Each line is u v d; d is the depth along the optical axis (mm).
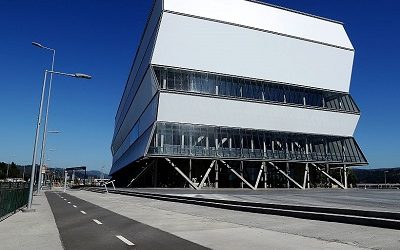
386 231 10500
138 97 70750
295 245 9055
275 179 62625
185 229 12328
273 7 68938
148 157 51906
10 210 18719
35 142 22016
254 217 15469
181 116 54594
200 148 54438
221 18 60688
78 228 13102
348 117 68188
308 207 14875
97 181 126938
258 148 58594
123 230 12367
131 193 39844
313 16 72562
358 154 67062
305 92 66312
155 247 9125
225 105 57656
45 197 39781
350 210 12836
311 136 64125
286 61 65438
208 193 38156
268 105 61156
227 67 60094
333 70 69938
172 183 57406
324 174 64375
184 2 59094
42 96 22891
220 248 8852
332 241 9438
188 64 57375
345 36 74062
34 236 11227
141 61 69875
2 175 124750
